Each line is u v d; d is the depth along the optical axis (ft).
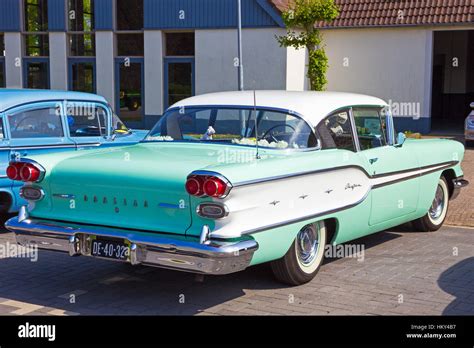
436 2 65.98
